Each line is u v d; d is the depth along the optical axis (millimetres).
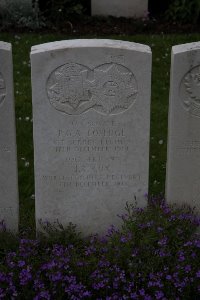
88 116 2564
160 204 2707
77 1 5113
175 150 2648
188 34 4684
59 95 2531
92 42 2508
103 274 2404
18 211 2705
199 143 2633
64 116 2557
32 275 2400
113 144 2607
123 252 2445
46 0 5137
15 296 2371
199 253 2498
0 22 4789
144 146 2615
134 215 2607
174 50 2547
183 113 2592
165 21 5031
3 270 2426
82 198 2678
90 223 2719
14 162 2609
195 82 2557
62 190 2658
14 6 4820
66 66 2500
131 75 2521
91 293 2396
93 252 2514
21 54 4219
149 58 2500
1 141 2574
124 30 4809
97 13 5113
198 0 4895
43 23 4805
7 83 2504
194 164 2666
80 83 2521
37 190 2652
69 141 2592
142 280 2396
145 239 2461
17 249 2545
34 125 2564
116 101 2551
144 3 5082
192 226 2592
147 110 2564
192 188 2705
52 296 2371
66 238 2602
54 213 2689
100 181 2656
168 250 2451
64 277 2379
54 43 2521
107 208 2699
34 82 2508
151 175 3141
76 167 2629
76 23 4930
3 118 2545
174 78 2551
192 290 2438
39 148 2596
